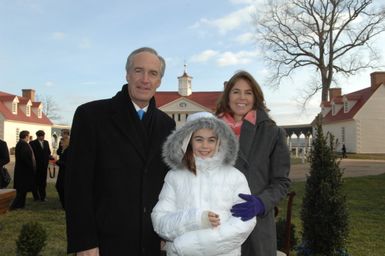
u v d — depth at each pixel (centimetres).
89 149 303
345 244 694
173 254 301
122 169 304
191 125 313
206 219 283
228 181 314
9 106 4841
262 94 360
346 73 4062
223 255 295
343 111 4709
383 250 725
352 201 1215
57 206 1146
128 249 300
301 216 708
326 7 3959
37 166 1238
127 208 302
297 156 4350
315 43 4078
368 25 3912
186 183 312
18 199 1112
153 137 321
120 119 310
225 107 366
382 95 4275
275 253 339
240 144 345
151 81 314
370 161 3131
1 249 704
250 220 296
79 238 291
